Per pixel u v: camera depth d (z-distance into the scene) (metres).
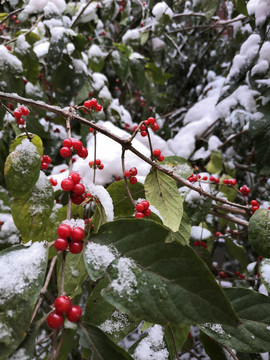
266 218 0.23
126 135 0.34
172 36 0.66
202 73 0.74
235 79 0.37
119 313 0.18
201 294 0.12
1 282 0.12
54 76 0.39
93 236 0.14
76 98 0.41
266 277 0.20
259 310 0.16
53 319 0.12
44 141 0.44
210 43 0.68
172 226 0.19
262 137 0.35
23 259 0.13
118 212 0.23
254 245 0.23
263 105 0.36
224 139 0.56
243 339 0.15
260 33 0.34
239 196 0.58
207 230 0.43
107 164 0.31
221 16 0.63
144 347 0.18
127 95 0.67
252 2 0.35
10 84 0.33
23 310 0.12
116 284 0.12
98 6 0.48
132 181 0.22
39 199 0.18
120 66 0.48
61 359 0.12
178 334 0.20
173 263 0.12
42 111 0.38
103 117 0.42
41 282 0.13
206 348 0.19
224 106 0.45
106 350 0.12
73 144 0.18
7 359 0.11
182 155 0.50
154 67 0.53
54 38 0.35
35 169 0.17
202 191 0.23
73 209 0.21
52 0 0.38
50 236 0.18
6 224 0.27
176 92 0.81
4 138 0.36
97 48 0.45
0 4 0.54
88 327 0.13
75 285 0.20
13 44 0.39
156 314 0.12
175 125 0.70
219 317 0.11
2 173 0.34
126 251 0.13
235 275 0.49
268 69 0.34
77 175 0.16
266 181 0.56
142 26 0.55
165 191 0.20
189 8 0.66
